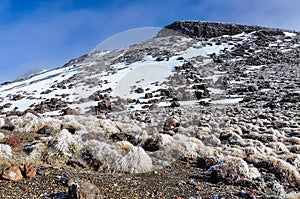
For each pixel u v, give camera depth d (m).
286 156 10.58
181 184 7.77
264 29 98.88
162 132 14.12
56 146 9.73
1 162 8.60
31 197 6.20
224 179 8.14
